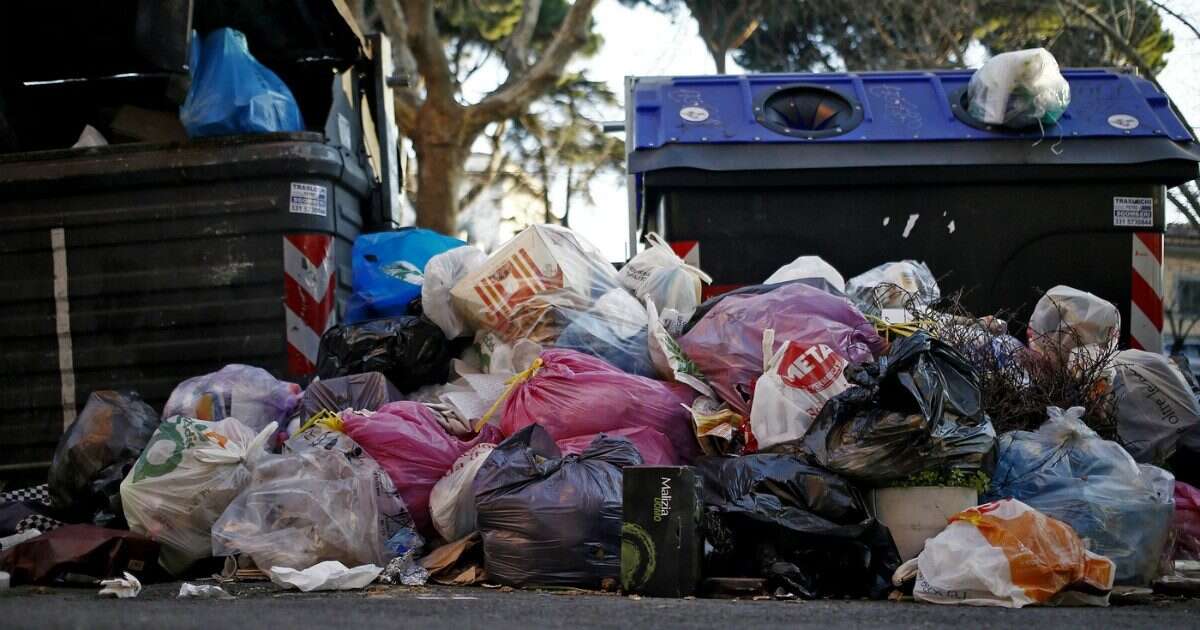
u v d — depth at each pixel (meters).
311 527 4.51
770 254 6.25
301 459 4.66
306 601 3.85
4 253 5.96
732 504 4.38
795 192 6.27
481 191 28.50
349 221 6.29
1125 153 6.23
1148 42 20.50
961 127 6.34
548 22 27.95
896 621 3.45
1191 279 21.42
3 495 5.85
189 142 5.90
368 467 4.75
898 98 6.53
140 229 5.91
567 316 5.51
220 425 4.98
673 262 5.88
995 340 5.35
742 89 6.64
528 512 4.35
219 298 5.86
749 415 4.96
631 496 4.20
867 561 4.31
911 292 5.76
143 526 4.73
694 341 5.17
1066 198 6.26
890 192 6.27
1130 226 6.25
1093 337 5.80
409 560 4.58
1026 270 6.24
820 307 5.09
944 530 4.25
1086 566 4.08
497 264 5.61
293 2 6.62
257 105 6.14
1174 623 3.46
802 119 6.56
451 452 4.94
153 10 5.89
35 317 5.95
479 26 27.81
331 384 5.41
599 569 4.32
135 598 4.01
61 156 5.95
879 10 24.20
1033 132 6.29
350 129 6.78
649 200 6.73
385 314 6.02
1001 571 4.02
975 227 6.25
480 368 5.65
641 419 4.90
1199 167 6.23
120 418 5.31
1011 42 23.02
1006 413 5.06
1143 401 5.50
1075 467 4.62
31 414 5.95
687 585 4.16
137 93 6.69
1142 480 4.58
